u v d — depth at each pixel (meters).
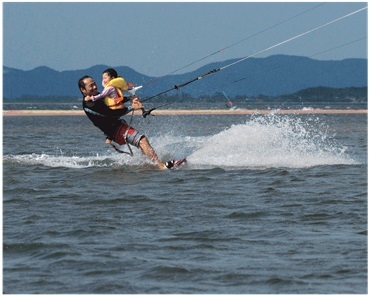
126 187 31.34
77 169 36.88
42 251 21.02
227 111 173.25
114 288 17.92
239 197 28.91
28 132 84.31
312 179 33.12
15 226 23.97
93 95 36.38
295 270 19.22
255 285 18.16
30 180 33.22
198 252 20.86
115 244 21.70
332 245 21.48
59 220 24.84
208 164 37.81
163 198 28.75
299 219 24.89
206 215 25.58
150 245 21.61
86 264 19.75
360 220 24.64
